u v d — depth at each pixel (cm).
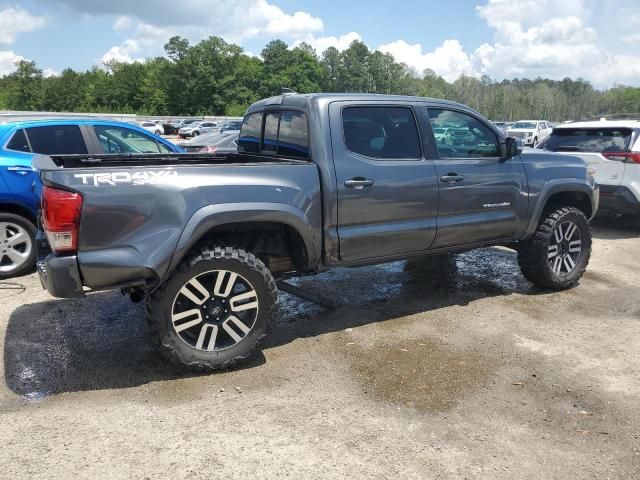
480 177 478
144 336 434
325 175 397
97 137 650
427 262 666
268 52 10875
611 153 790
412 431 306
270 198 371
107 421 312
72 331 445
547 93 10062
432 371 377
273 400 337
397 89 12238
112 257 330
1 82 12188
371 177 416
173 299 352
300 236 394
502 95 10231
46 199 323
